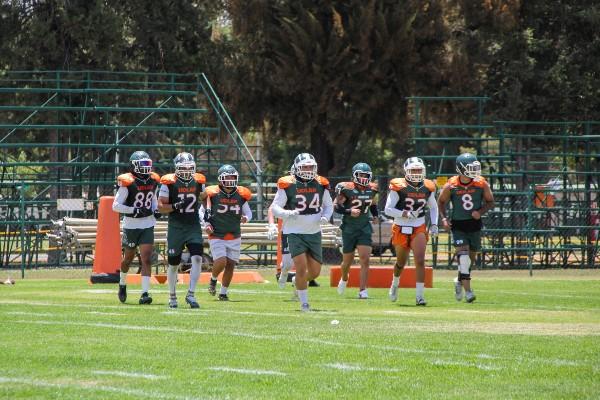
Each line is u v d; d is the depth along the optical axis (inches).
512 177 3142.2
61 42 3585.1
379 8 3563.0
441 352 1057.5
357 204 1898.4
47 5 3563.0
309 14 3563.0
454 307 1676.9
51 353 1026.1
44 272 2758.4
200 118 3878.0
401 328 1277.1
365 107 3659.0
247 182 3400.6
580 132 3983.8
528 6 3887.8
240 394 826.2
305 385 868.0
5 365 954.7
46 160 4266.7
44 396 806.5
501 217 3036.4
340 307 1649.9
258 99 3811.5
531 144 4168.3
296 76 3604.8
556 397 824.9
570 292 2080.5
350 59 3585.1
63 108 3056.1
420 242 1743.4
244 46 3794.3
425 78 3681.1
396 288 1800.0
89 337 1154.0
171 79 3393.2
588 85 3850.9
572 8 3907.5
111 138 3671.3
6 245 3029.0
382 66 3607.3
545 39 3954.2
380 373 930.7
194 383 873.5
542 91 3900.1
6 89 3065.9
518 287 2239.2
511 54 3880.4
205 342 1117.7
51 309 1515.7
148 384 867.4
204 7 3843.5
